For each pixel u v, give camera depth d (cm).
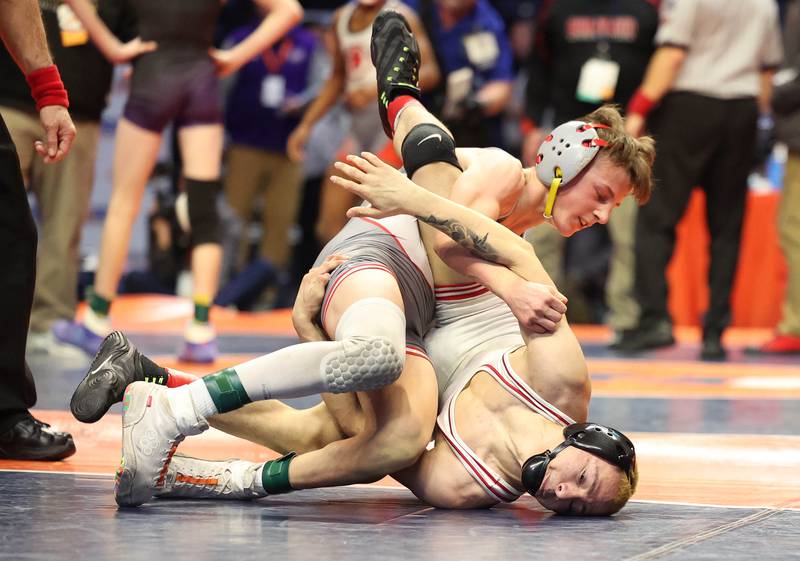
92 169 928
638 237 1077
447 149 443
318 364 384
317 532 362
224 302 1458
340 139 1585
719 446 565
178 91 856
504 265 415
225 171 1505
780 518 398
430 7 1122
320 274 427
